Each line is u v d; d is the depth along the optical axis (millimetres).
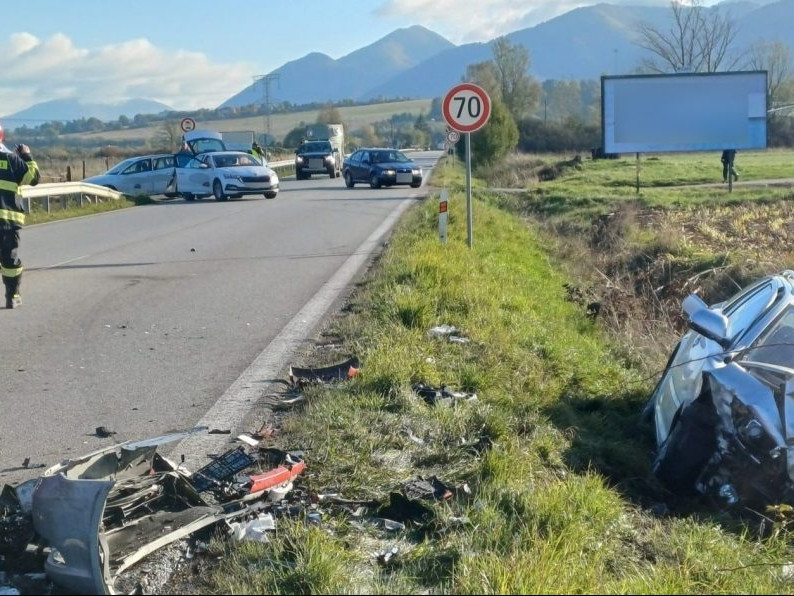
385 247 16391
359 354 7906
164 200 32625
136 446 4781
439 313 9930
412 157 88125
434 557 4402
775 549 5184
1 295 11906
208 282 12859
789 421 5785
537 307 12156
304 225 21312
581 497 5211
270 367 8031
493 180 43625
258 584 4047
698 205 26438
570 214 26578
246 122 171500
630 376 9305
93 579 3863
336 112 107562
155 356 8516
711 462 5977
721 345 6629
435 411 6586
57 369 8062
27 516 4449
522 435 6566
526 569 4117
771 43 79438
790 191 28766
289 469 5254
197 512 4605
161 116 175875
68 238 19109
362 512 4953
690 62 71750
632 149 33219
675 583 4336
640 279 17328
